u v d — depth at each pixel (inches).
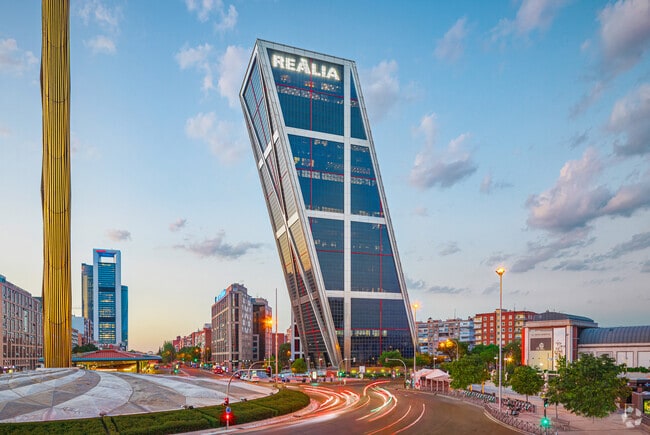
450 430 1705.2
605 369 1732.3
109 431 1594.5
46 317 3004.4
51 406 1877.5
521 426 1743.4
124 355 5492.1
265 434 1637.6
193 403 2178.9
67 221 3102.9
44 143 3095.5
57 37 3107.8
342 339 7672.2
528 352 4409.5
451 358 7711.6
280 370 7504.9
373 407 2470.5
